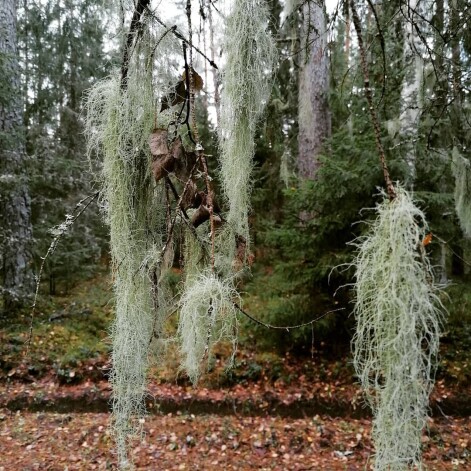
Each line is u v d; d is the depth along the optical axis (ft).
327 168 13.94
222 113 4.26
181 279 4.79
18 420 13.35
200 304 3.67
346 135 14.48
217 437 12.50
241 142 4.26
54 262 21.79
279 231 15.72
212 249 3.66
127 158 4.42
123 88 4.33
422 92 10.57
